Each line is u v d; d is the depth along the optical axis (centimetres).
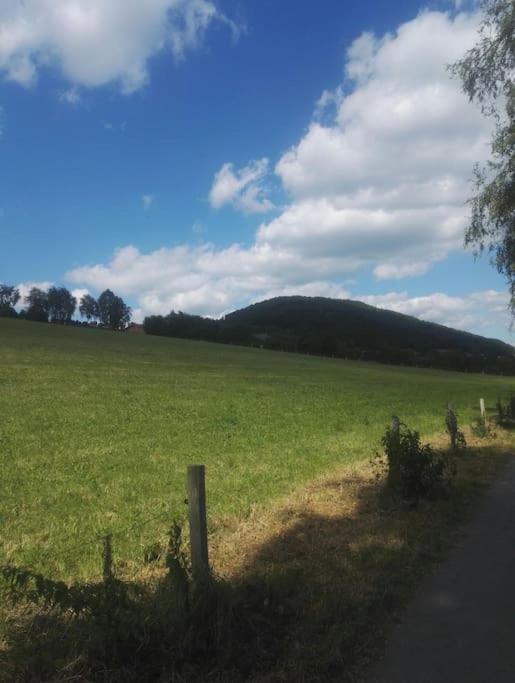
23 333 6650
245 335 12812
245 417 2127
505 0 2033
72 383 2761
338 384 4150
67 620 479
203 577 473
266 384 3609
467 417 2702
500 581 629
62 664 413
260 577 582
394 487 972
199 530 514
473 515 921
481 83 2173
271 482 1135
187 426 1841
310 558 684
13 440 1444
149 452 1409
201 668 425
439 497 995
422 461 976
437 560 698
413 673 441
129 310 16962
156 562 684
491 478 1246
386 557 686
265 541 751
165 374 3662
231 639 442
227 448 1523
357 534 782
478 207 2392
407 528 811
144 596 476
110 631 415
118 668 412
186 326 12950
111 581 441
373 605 549
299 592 566
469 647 482
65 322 16075
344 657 455
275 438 1731
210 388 3069
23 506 913
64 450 1370
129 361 4384
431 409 2947
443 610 555
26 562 667
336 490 1062
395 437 1011
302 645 464
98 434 1606
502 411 2517
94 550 714
